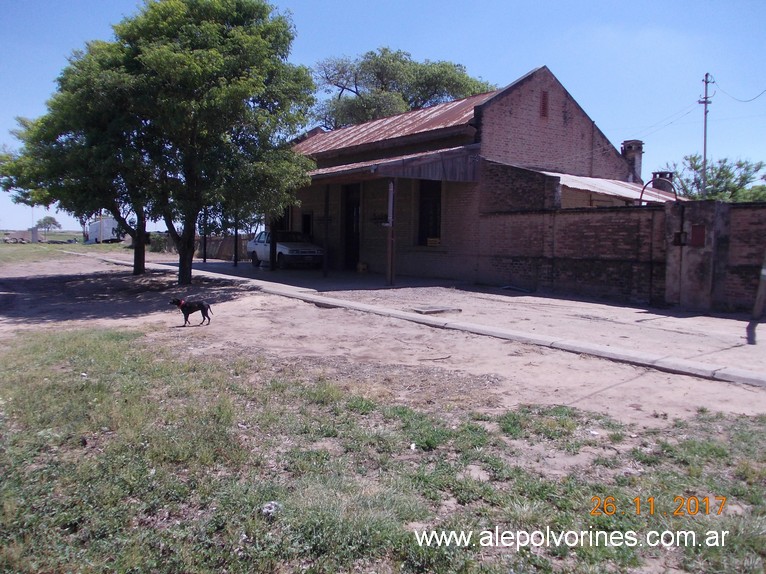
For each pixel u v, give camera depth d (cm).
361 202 2306
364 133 2470
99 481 416
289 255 2317
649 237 1357
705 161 2767
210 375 714
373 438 502
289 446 490
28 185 1927
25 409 570
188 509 385
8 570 320
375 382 698
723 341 917
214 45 1469
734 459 455
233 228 1667
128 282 1998
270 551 333
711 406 592
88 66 1489
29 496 393
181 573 318
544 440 502
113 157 1393
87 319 1255
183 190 1533
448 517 372
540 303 1390
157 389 656
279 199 1578
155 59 1348
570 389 663
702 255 1243
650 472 434
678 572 317
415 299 1451
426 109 2420
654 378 705
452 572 313
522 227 1669
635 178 2419
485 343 927
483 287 1712
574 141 2147
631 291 1400
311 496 393
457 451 479
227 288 1736
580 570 316
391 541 342
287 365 786
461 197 1862
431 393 651
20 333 1074
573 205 1862
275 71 1602
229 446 479
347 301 1385
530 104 1983
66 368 759
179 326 1130
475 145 1791
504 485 416
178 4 1490
